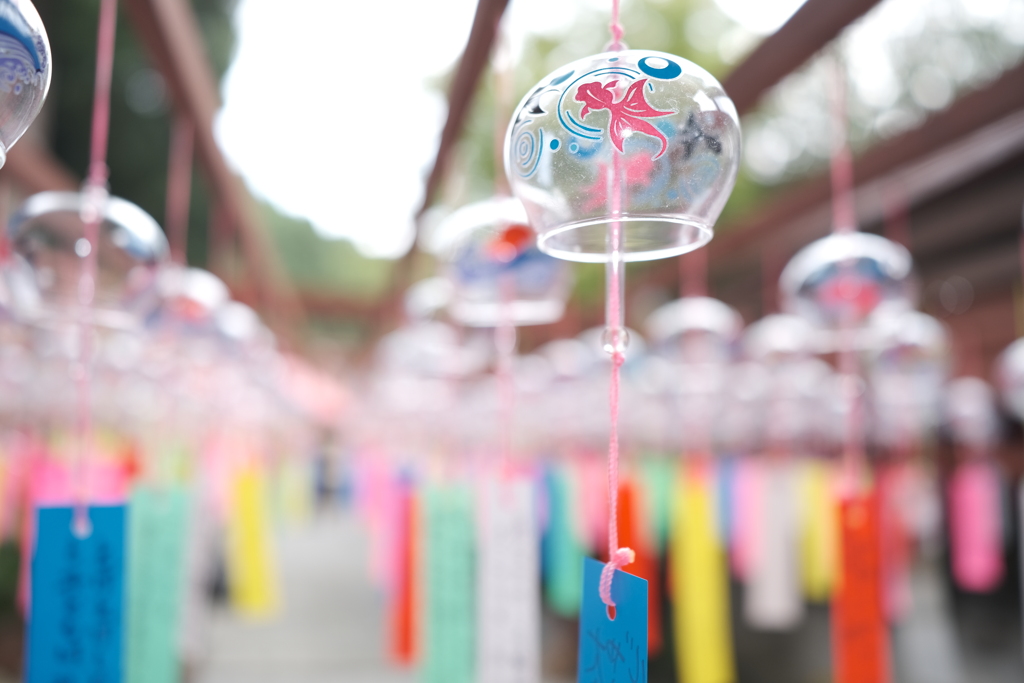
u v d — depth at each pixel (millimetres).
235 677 2807
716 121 620
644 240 677
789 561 2312
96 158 1042
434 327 2848
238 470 2639
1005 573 3256
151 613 1259
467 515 1288
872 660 1179
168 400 2195
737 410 2742
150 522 1270
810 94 5711
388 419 3719
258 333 2693
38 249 1042
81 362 985
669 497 2432
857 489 1338
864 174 2225
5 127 603
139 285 1173
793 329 2625
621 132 602
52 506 876
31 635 858
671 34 5863
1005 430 3377
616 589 694
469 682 1246
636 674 651
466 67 1435
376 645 3225
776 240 2977
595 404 2680
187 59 1559
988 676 2918
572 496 2250
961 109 1828
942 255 3430
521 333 4535
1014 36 4516
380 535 3629
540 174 625
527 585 1095
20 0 588
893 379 2664
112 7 1032
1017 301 3676
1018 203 2703
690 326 2564
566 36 5914
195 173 4434
